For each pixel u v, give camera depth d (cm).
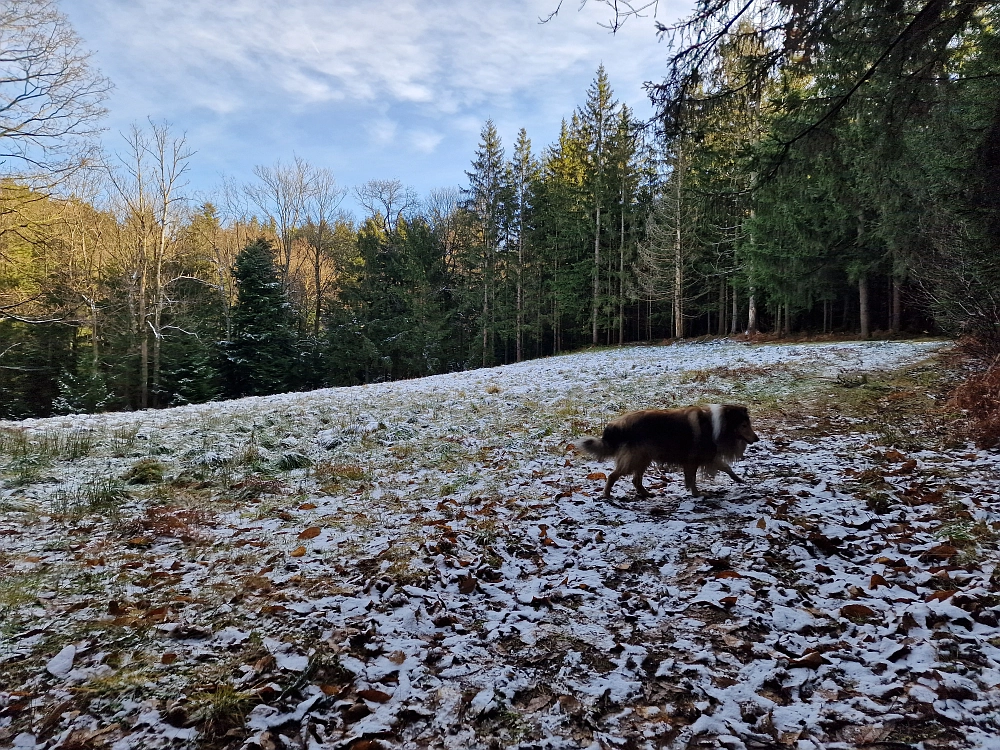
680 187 3084
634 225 3753
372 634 344
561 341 4578
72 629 346
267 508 629
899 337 2278
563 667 310
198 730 258
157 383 2977
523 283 4125
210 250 4022
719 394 1256
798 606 366
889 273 2331
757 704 272
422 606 382
